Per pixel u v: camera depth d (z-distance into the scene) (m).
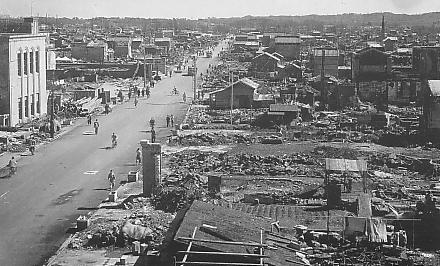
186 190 44.28
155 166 46.03
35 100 80.31
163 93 111.56
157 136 72.38
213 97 94.88
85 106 89.62
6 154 61.44
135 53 186.50
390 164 58.31
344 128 75.75
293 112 79.81
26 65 77.44
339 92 91.69
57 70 128.88
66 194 47.88
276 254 27.58
